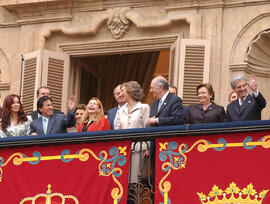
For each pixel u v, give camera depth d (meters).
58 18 20.83
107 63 22.39
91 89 22.03
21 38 21.08
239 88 15.47
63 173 14.98
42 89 17.42
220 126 14.21
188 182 14.33
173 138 14.54
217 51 19.56
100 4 20.59
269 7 19.42
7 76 21.03
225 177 14.20
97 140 14.87
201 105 15.52
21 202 15.02
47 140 15.01
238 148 14.25
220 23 19.64
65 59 20.75
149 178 14.78
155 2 20.22
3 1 21.16
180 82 19.44
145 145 15.10
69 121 16.05
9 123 16.08
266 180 14.03
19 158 15.24
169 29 20.05
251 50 19.44
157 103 15.27
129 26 20.36
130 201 15.06
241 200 14.05
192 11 19.86
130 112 15.34
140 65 23.06
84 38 20.70
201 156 14.38
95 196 14.73
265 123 14.02
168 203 14.30
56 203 14.88
